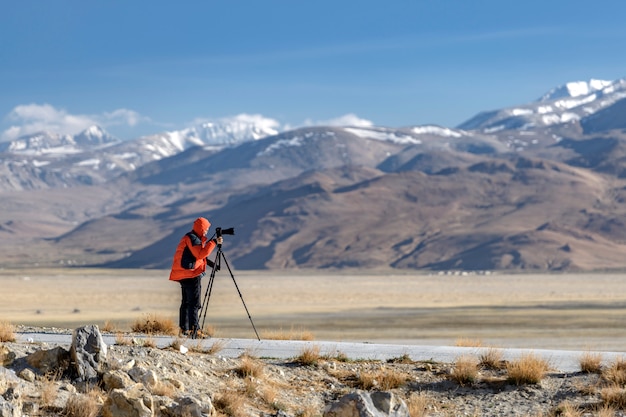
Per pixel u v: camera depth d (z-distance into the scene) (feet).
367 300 581.12
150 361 55.36
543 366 61.00
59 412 45.01
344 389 57.47
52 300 578.66
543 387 58.23
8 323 66.39
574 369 63.41
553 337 278.46
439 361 64.90
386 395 48.08
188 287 73.10
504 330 313.12
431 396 56.85
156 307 483.92
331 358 64.64
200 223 73.41
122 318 369.50
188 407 46.32
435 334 294.05
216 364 59.16
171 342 65.62
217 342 66.80
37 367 50.62
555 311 432.25
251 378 56.13
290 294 650.02
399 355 67.26
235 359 61.62
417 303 537.24
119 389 46.44
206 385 54.08
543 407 54.75
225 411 49.88
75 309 469.98
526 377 58.85
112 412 45.03
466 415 53.21
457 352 68.95
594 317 380.58
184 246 73.00
